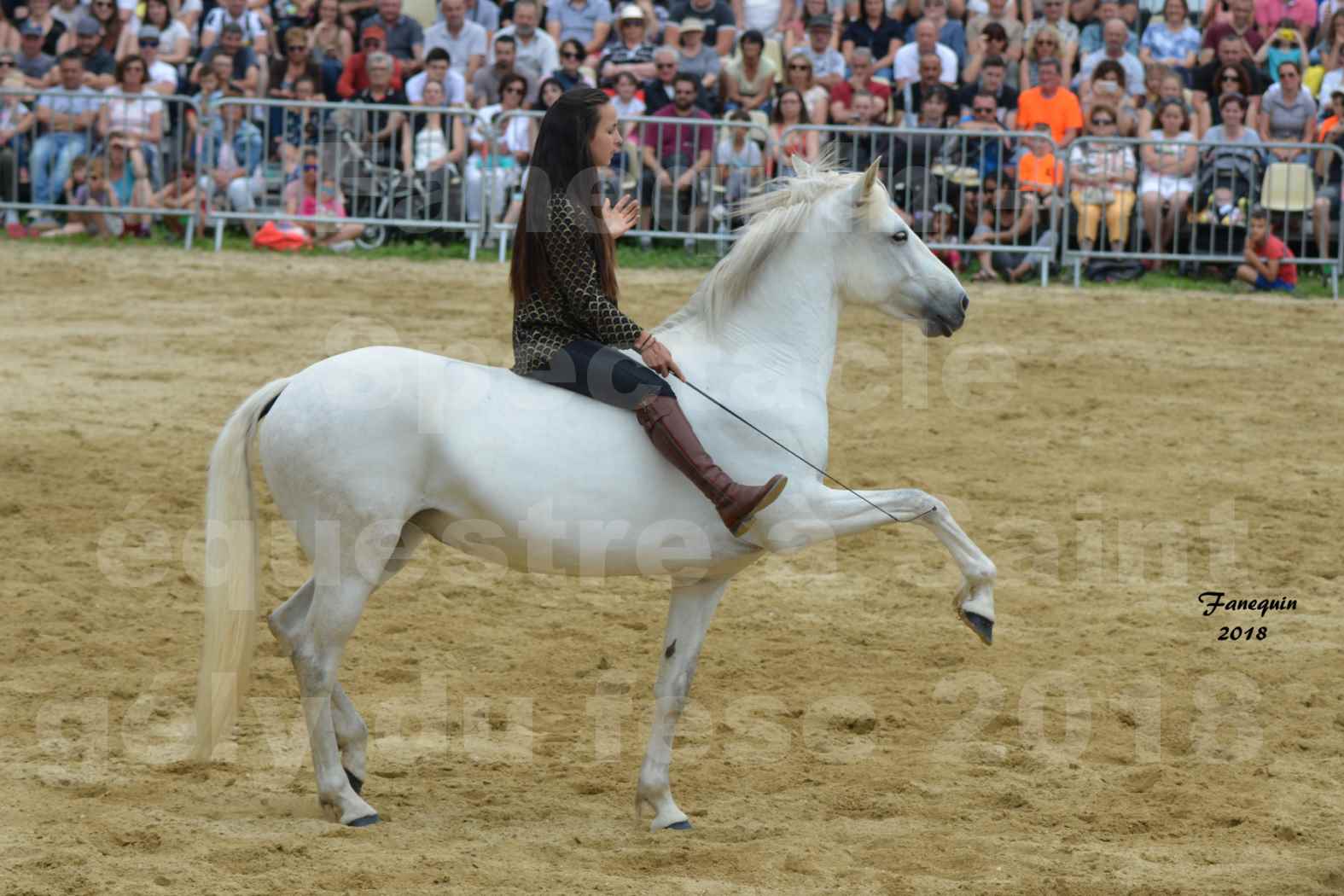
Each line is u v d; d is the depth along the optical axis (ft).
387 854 25.67
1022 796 29.17
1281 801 29.12
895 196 80.64
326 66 87.45
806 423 28.09
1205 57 89.30
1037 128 83.66
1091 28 90.38
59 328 68.23
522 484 26.81
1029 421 59.67
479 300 74.23
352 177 83.05
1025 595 42.11
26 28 90.22
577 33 92.63
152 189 85.25
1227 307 78.13
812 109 82.84
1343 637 39.06
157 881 24.25
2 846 25.49
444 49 87.56
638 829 27.63
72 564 42.14
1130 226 81.46
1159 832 27.71
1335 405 62.18
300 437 26.53
